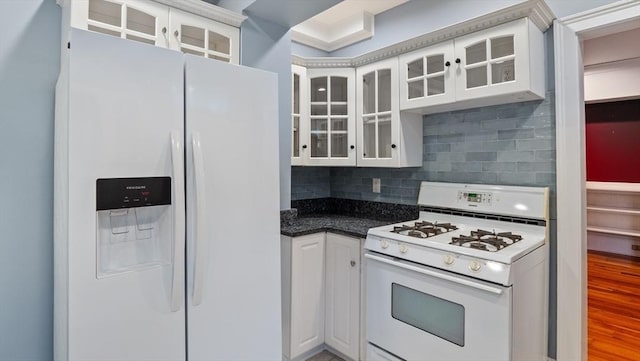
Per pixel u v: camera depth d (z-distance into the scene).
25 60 1.54
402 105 2.36
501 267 1.49
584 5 1.87
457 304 1.62
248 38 2.12
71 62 1.10
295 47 2.99
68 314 1.10
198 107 1.38
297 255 2.19
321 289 2.32
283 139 2.33
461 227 2.21
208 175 1.39
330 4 2.00
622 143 4.51
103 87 1.16
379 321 1.96
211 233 1.40
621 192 4.46
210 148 1.40
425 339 1.74
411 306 1.81
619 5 1.75
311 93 2.76
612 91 3.92
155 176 1.26
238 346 1.49
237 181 1.48
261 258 1.57
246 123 1.52
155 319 1.26
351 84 2.69
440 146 2.49
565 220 1.92
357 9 2.84
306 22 2.98
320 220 2.66
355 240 2.15
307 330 2.25
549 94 1.98
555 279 1.96
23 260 1.53
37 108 1.57
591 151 4.73
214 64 1.43
